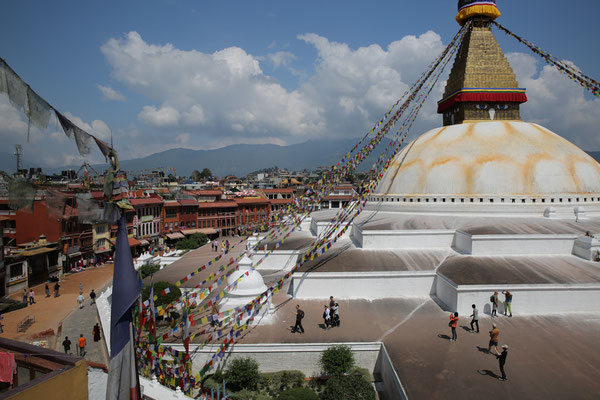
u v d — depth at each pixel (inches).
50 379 337.7
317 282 928.3
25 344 402.9
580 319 772.0
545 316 791.7
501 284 811.4
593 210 1147.3
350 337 719.1
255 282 839.7
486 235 981.8
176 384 598.2
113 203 360.2
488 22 1378.0
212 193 2832.2
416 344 685.3
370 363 690.8
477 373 585.6
